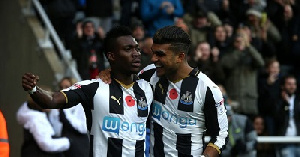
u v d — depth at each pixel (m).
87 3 30.09
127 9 30.00
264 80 27.69
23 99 27.94
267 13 31.50
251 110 27.23
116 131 13.62
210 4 30.64
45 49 26.34
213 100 14.20
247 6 31.20
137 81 14.10
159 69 14.20
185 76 14.26
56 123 19.62
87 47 26.56
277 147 24.34
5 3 29.48
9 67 29.20
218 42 28.39
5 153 12.84
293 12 31.61
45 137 19.11
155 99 14.41
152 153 14.55
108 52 13.78
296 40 31.25
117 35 13.66
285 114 26.86
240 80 27.31
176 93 14.27
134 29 27.17
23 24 27.95
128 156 13.73
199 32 28.55
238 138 22.70
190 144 14.38
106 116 13.62
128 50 13.61
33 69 27.08
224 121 14.45
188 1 30.03
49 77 25.78
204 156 14.20
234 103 26.31
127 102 13.76
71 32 28.14
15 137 28.33
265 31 30.53
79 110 19.80
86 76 25.84
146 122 14.53
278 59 31.56
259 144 24.19
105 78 13.74
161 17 28.75
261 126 26.84
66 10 28.00
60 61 27.17
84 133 19.78
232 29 30.14
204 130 14.55
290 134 26.66
